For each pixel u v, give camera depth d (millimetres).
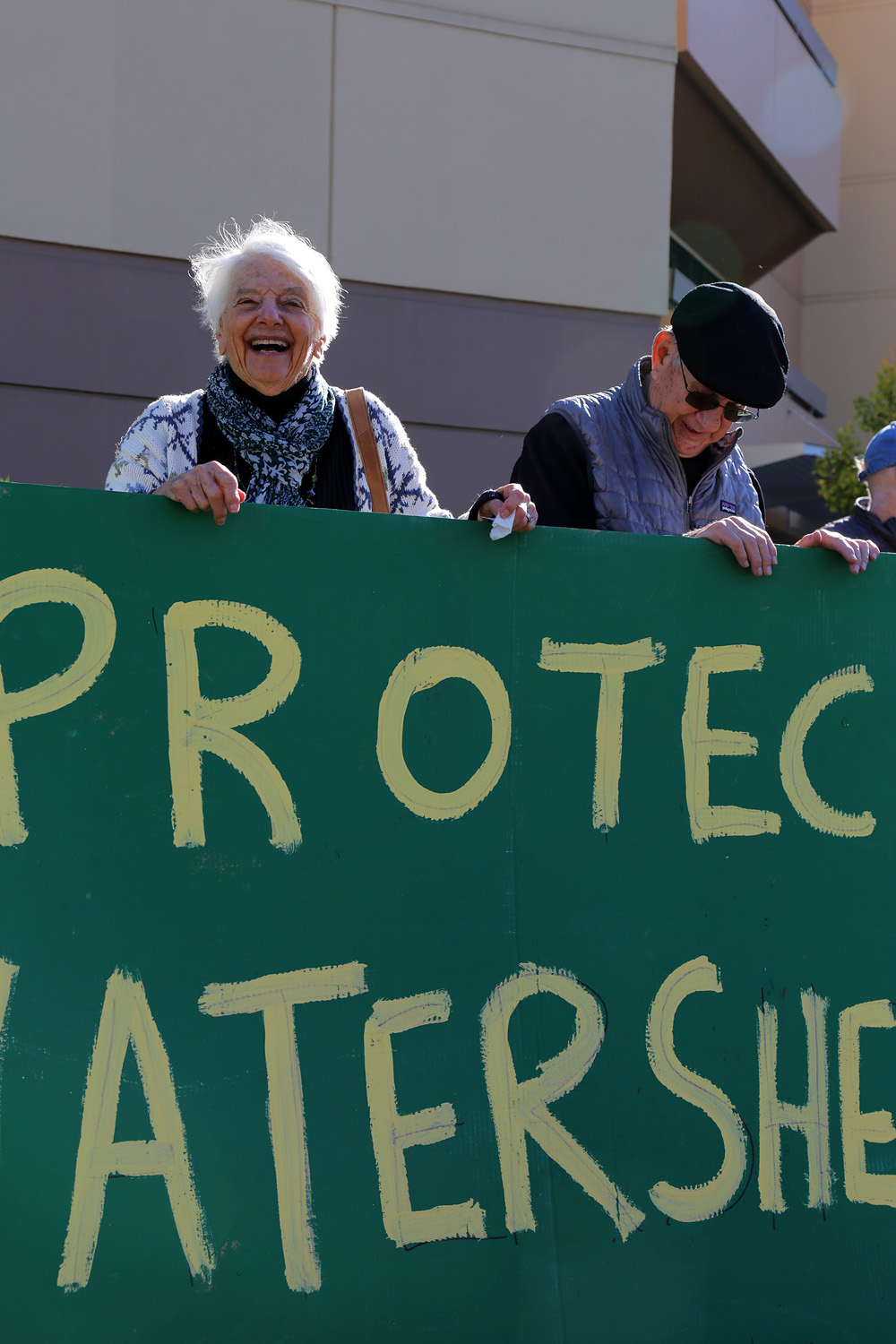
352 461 2082
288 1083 1553
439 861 1654
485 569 1717
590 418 2170
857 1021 1809
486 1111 1627
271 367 1959
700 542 1829
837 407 17469
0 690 1507
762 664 1840
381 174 6320
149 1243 1483
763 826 1812
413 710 1666
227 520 1604
